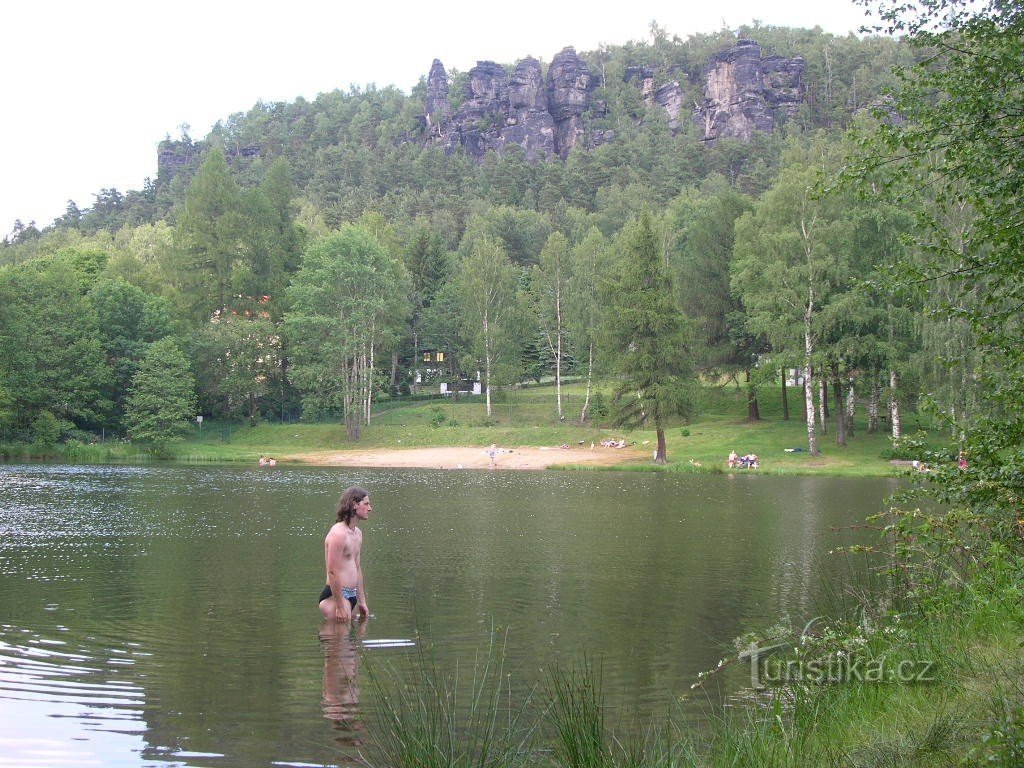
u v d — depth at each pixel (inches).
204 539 677.9
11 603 425.7
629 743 235.8
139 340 2463.1
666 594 453.7
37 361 2241.6
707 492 1187.3
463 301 2679.6
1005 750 172.7
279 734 239.9
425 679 279.0
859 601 387.2
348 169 7268.7
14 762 217.3
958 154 310.2
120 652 331.0
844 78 7736.2
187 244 2878.9
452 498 1082.1
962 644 284.2
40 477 1433.3
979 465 289.0
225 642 348.8
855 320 1720.0
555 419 2549.2
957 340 1261.1
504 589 468.1
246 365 2566.4
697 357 2260.1
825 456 1802.4
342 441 2362.2
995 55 302.8
